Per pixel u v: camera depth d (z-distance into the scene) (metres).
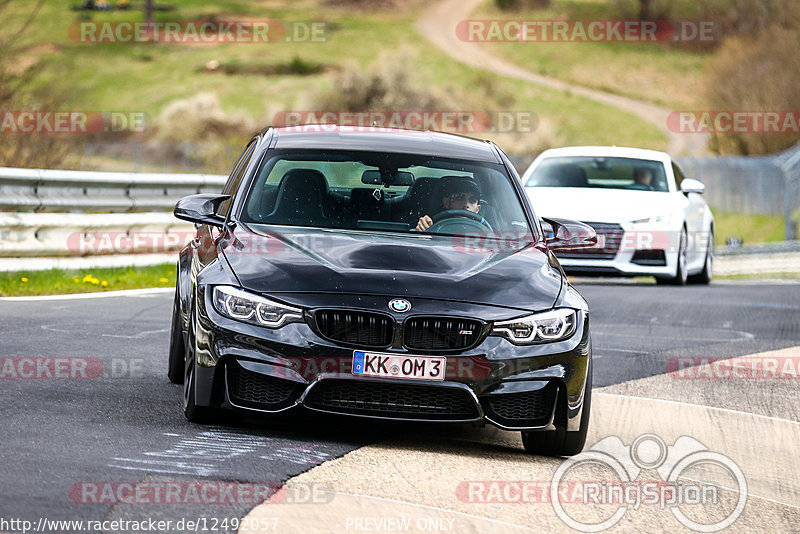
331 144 25.27
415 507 16.75
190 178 58.09
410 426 22.95
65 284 44.03
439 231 23.45
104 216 50.84
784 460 22.67
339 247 21.67
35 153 71.62
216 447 19.41
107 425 20.62
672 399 28.09
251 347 19.91
